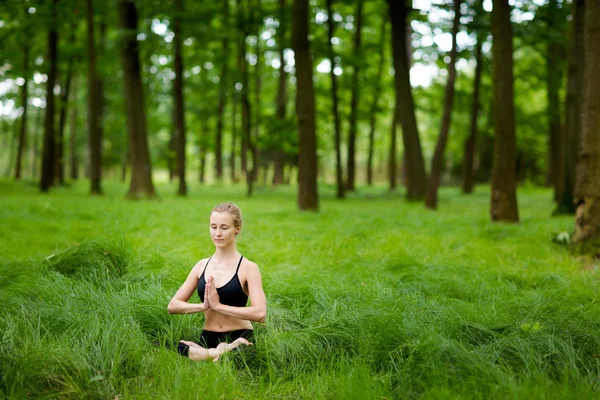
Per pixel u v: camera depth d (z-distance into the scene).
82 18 21.12
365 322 3.58
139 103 18.31
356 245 7.71
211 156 49.25
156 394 2.85
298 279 5.01
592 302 4.38
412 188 18.83
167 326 3.81
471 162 25.03
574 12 13.12
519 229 9.36
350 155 25.03
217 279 3.44
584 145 7.44
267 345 3.38
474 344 3.43
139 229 8.95
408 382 2.84
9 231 8.50
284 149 21.55
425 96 25.41
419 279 5.30
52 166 22.14
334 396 2.83
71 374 2.91
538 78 19.55
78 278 4.94
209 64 25.97
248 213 12.66
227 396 2.84
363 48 20.53
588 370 3.00
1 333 3.35
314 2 21.80
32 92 31.14
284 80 25.80
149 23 18.66
